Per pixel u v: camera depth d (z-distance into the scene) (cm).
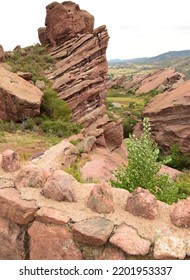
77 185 702
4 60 4031
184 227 573
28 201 622
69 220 579
